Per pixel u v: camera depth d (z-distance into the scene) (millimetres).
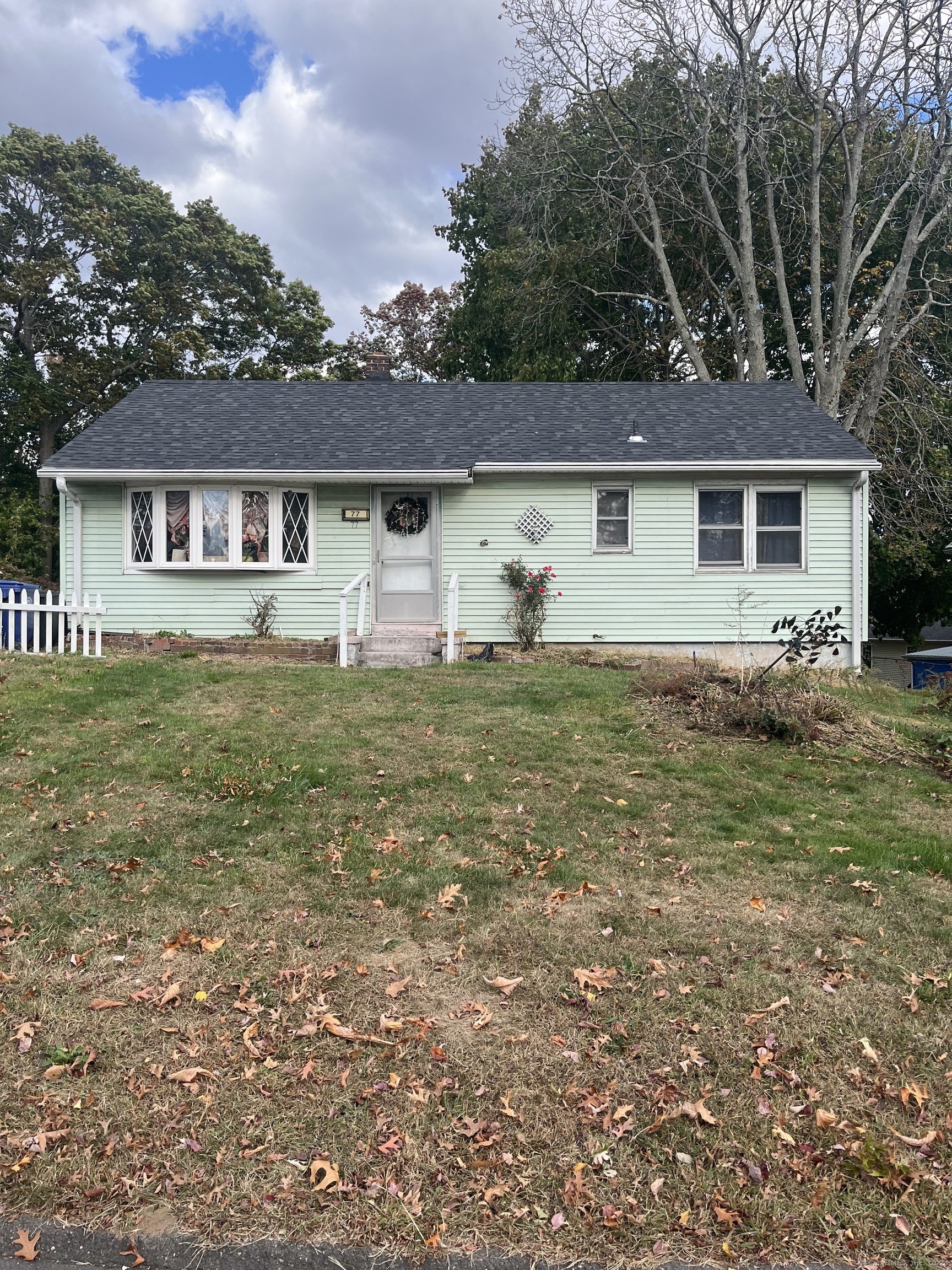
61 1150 3242
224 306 32875
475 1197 3074
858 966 4602
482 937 4801
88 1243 2928
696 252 26125
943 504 22359
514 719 9102
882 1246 2904
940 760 8484
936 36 20484
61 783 7039
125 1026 3957
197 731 8461
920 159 23250
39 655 11594
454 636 12898
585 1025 4000
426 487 14695
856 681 13031
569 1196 3064
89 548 14328
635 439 14797
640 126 23953
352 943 4723
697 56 22844
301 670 11406
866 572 14562
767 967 4551
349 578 14609
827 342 26141
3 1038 3855
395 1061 3754
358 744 8195
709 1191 3105
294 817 6520
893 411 22734
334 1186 3100
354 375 35219
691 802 7094
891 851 6188
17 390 30297
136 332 32094
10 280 30156
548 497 14719
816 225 22828
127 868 5582
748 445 14617
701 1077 3686
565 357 25953
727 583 14711
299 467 13906
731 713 9188
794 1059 3803
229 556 14117
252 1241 2908
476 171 30016
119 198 30562
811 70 23078
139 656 12188
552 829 6414
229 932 4824
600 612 14766
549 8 22766
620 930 4918
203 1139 3299
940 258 25047
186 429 15070
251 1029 3945
